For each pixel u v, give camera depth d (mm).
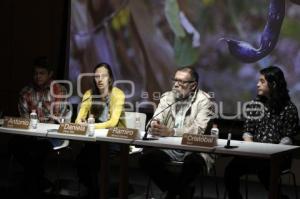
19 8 6746
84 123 4418
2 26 6840
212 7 5707
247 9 5531
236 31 5602
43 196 5055
